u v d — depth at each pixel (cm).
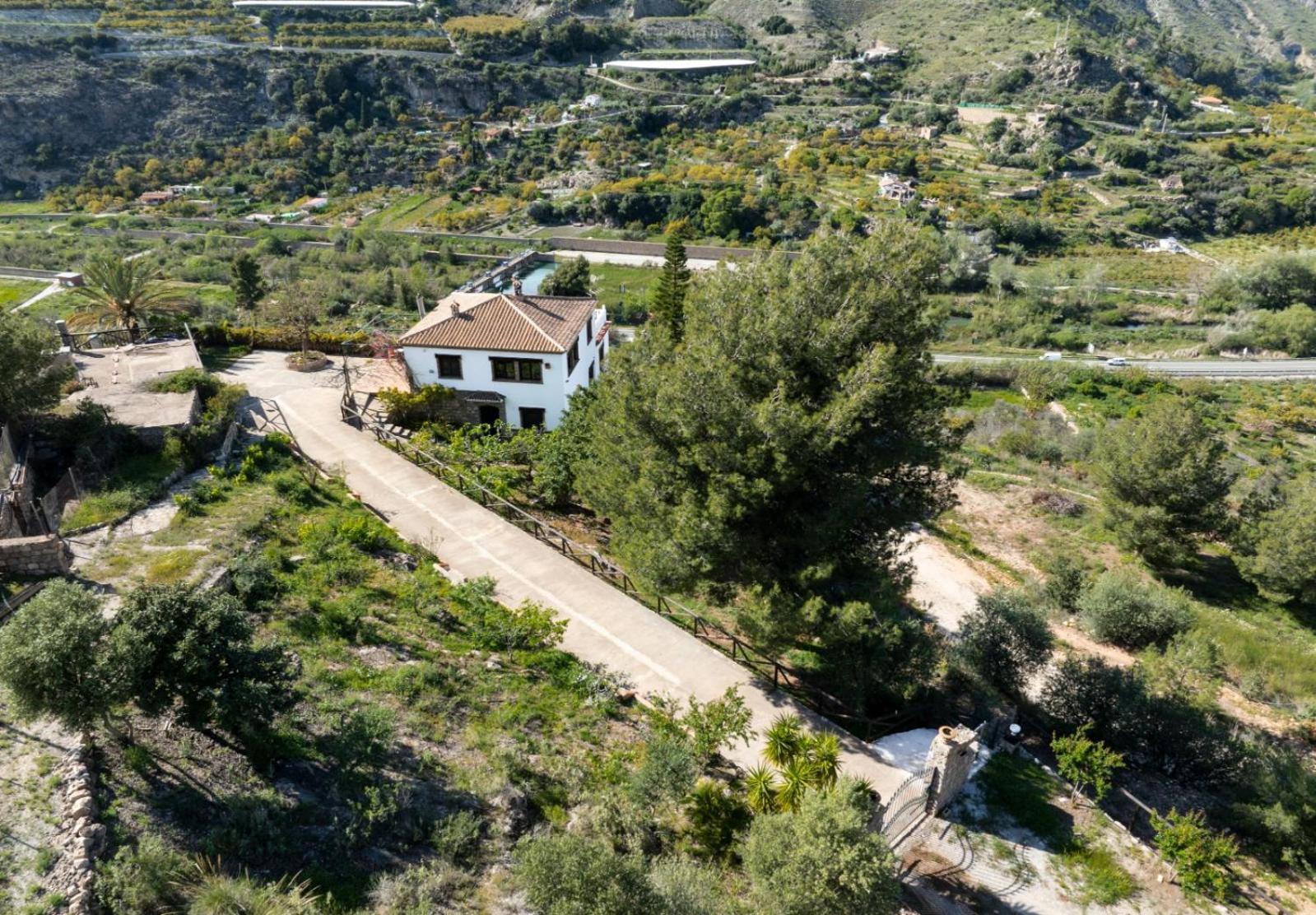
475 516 2967
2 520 2266
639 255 10331
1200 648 2619
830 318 2239
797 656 2447
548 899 1318
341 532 2584
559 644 2309
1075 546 3697
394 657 2061
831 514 2098
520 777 1742
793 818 1545
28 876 1291
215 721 1564
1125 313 9400
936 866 1795
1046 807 1984
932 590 3247
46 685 1402
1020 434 4897
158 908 1280
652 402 2283
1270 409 6744
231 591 2184
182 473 2905
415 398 3731
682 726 1989
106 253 4538
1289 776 2116
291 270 8206
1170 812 1888
